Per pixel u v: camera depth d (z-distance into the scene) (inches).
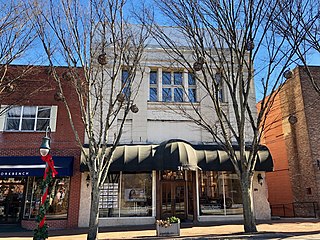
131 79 478.6
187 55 663.8
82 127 609.9
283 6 425.7
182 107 641.6
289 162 738.2
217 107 453.7
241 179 427.5
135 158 558.6
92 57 437.4
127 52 516.4
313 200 645.3
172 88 663.1
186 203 606.9
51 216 565.3
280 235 381.1
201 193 613.0
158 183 605.9
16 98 604.1
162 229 412.8
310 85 698.2
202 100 647.1
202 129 633.6
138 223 579.2
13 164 555.5
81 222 564.4
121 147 574.6
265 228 464.1
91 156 414.9
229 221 591.8
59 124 607.5
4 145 586.6
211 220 597.6
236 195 623.8
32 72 605.3
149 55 663.1
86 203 573.6
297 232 404.5
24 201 591.2
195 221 588.7
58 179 589.6
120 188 597.3
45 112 615.8
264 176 624.7
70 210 567.2
